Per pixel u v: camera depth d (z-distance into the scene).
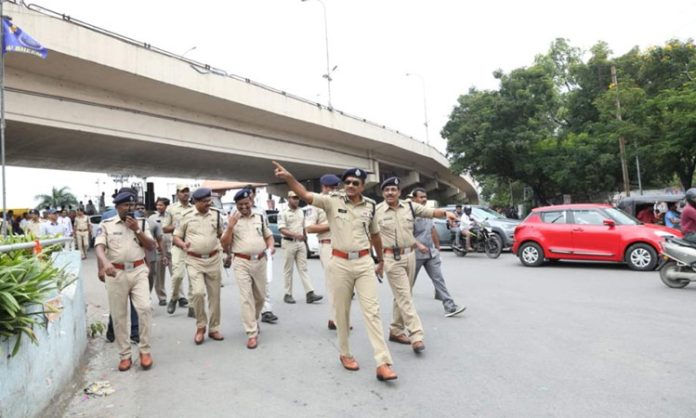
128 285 4.91
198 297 5.74
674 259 8.21
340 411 3.65
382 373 4.20
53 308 3.69
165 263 7.40
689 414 3.35
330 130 24.95
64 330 4.24
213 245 5.85
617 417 3.34
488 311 6.82
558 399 3.69
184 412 3.76
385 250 5.19
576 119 28.31
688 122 17.23
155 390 4.27
